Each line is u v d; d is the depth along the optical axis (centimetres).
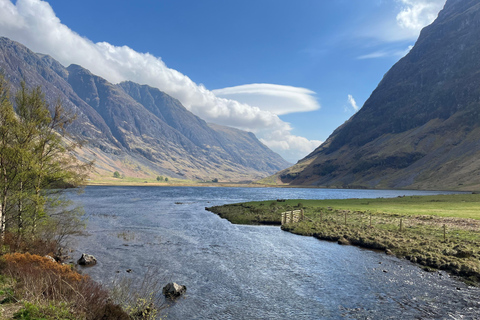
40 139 2803
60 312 1248
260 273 2533
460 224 4162
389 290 2128
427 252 2922
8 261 1792
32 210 2778
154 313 1673
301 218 5544
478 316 1709
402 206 6919
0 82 2527
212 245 3612
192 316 1730
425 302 1914
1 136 2520
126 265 2700
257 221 5531
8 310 1191
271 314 1778
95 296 1548
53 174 2836
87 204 9044
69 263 2689
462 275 2398
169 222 5503
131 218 5972
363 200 8938
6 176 2558
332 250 3359
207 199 12500
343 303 1925
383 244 3391
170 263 2802
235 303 1927
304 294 2077
